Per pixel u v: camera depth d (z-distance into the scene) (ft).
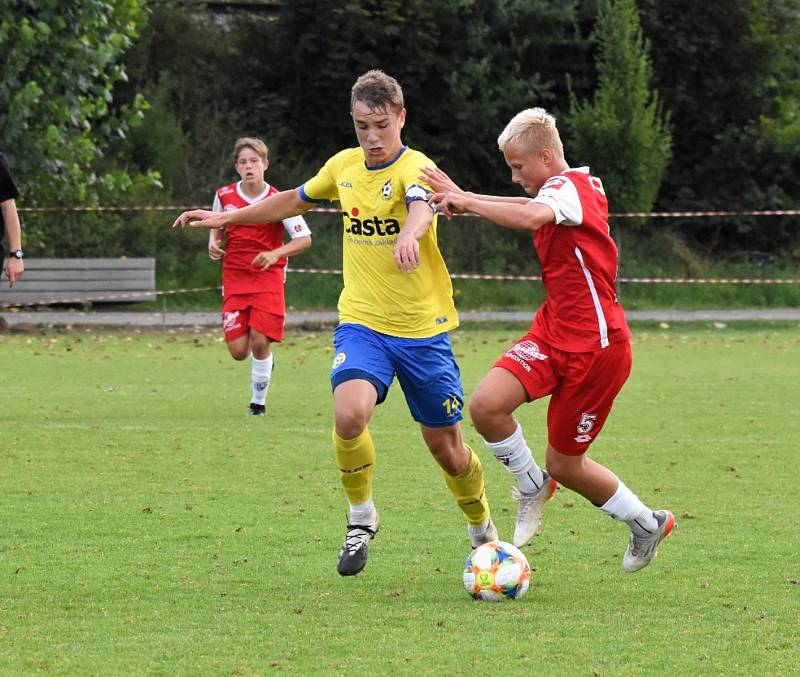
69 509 70.28
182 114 290.97
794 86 308.81
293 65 295.89
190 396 124.57
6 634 46.29
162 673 41.65
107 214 249.75
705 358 168.66
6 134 199.31
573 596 52.80
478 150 298.15
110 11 212.43
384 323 55.57
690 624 48.19
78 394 125.08
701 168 300.40
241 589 53.52
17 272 97.35
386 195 54.90
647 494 76.59
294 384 136.56
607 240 53.01
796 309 260.21
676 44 293.43
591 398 53.42
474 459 57.47
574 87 306.14
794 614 49.80
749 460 89.35
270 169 282.36
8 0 197.36
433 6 288.30
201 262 255.91
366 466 53.78
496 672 41.86
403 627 47.52
